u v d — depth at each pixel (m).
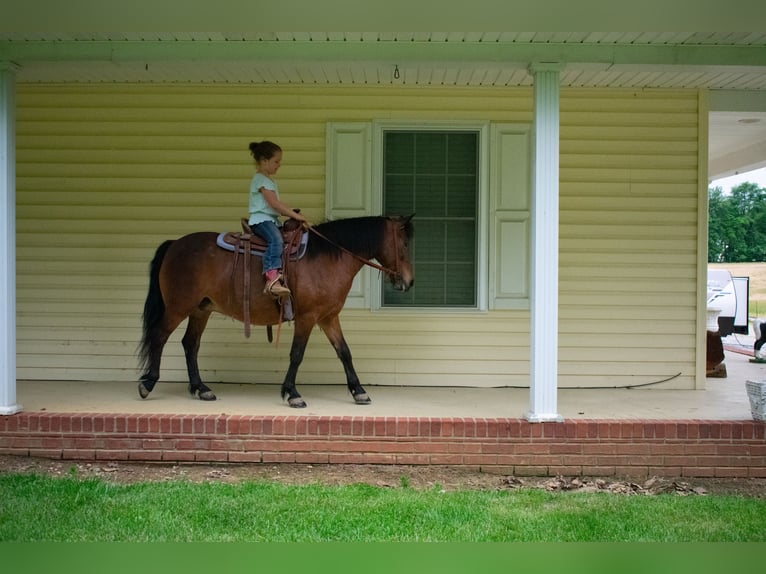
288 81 7.03
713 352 8.24
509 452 5.47
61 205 7.39
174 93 7.33
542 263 5.48
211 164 7.34
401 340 7.25
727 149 9.93
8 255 5.61
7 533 4.14
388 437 5.50
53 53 5.52
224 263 6.09
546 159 5.45
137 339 7.38
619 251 7.34
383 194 7.29
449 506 4.69
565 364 7.33
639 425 5.48
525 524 4.39
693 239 7.36
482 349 7.26
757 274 32.28
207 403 6.23
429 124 7.23
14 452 5.57
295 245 6.03
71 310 7.40
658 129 7.32
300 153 7.29
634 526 4.39
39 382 7.28
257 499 4.74
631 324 7.34
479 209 7.25
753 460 5.48
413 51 5.42
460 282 7.32
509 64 5.47
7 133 5.57
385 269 6.17
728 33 5.12
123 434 5.53
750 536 4.25
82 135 7.37
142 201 7.36
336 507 4.63
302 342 6.10
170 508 4.55
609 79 6.82
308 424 5.52
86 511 4.48
